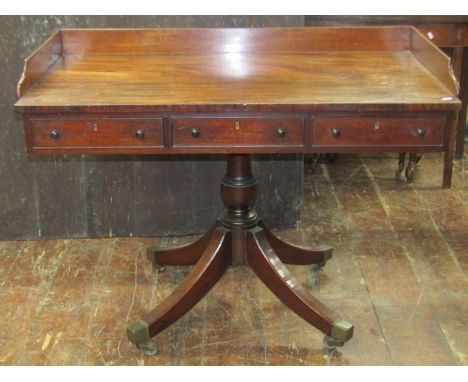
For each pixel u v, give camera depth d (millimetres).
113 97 1802
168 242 2865
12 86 2602
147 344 2111
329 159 3666
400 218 3031
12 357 2096
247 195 2240
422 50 2152
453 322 2266
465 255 2703
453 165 3594
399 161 3424
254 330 2236
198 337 2203
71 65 2150
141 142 1808
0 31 2514
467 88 3504
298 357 2102
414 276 2551
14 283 2514
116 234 2896
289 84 1936
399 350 2129
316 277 2549
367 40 2316
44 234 2865
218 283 2504
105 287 2494
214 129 1799
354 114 1781
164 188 2836
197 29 2301
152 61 2213
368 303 2377
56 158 2748
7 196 2791
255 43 2316
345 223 2990
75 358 2098
